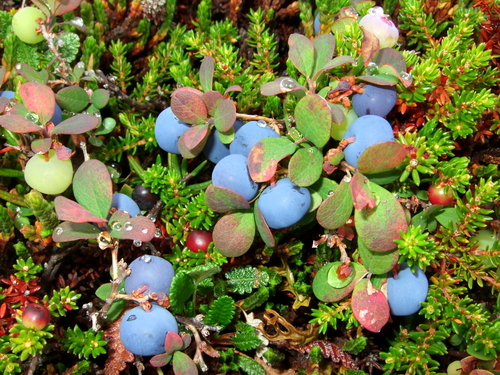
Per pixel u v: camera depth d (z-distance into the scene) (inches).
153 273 3.9
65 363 4.6
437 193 4.3
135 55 6.3
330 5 5.2
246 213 4.2
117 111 5.5
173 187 4.7
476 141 5.1
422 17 5.2
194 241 4.8
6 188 5.1
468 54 4.5
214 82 5.3
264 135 4.2
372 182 3.9
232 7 6.0
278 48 6.3
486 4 5.1
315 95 3.7
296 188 3.9
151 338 3.7
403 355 4.3
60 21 6.0
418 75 4.4
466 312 4.2
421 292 4.0
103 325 4.4
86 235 4.0
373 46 4.3
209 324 4.4
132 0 5.9
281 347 4.8
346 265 4.0
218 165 4.1
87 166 3.9
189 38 5.5
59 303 4.2
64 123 4.3
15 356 4.0
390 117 4.8
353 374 4.5
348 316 4.4
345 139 3.9
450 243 4.5
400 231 3.8
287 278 5.0
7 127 4.1
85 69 5.4
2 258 4.7
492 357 4.1
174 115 4.4
